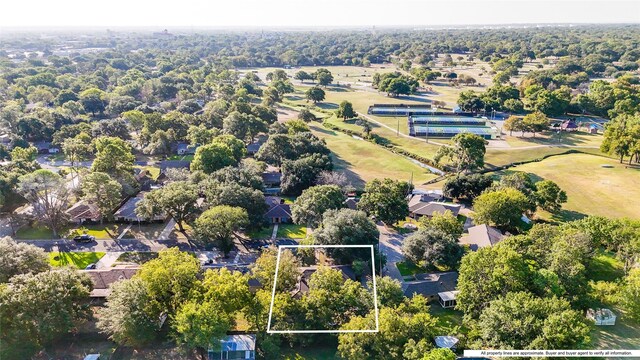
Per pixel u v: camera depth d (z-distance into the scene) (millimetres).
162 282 65125
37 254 72500
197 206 101438
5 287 61188
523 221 105875
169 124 161000
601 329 68562
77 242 95812
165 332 67750
